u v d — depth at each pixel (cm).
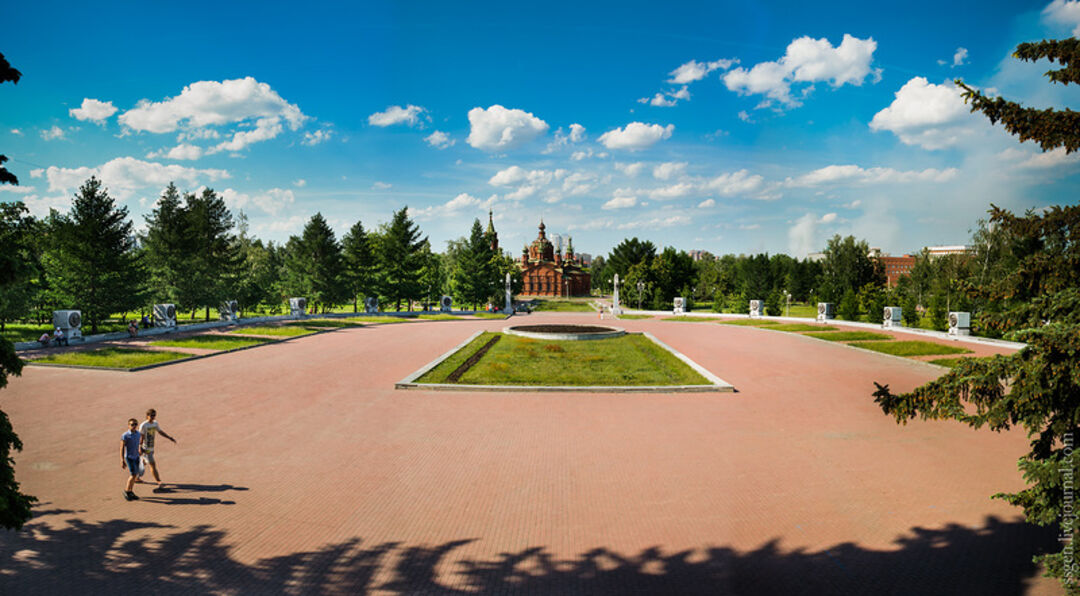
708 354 2784
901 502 962
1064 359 621
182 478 1051
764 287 8581
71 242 3556
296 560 761
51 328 4238
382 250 6244
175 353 2520
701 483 1043
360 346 3020
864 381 2044
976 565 759
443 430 1384
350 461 1155
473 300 6825
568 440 1306
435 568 745
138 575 717
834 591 696
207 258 4944
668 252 8812
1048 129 676
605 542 819
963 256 5075
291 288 6369
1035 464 649
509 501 960
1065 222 707
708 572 739
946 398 695
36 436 1291
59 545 791
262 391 1812
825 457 1191
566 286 13062
